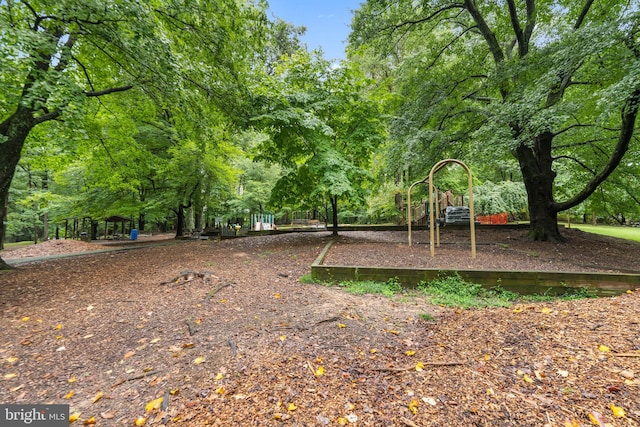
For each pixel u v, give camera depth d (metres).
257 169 21.22
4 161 6.21
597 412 1.71
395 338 3.00
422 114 9.75
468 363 2.40
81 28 5.52
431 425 1.72
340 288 4.82
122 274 5.92
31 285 5.20
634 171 9.21
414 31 11.05
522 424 1.67
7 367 2.60
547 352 2.43
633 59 5.51
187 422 1.85
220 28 7.13
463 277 4.83
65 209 17.03
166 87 6.31
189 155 12.84
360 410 1.88
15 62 4.54
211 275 5.21
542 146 8.98
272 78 8.61
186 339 3.04
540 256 6.77
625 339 2.45
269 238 11.45
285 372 2.36
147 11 5.43
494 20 10.73
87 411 2.01
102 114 9.41
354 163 10.17
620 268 5.45
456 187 16.17
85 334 3.24
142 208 14.74
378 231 12.94
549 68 6.69
